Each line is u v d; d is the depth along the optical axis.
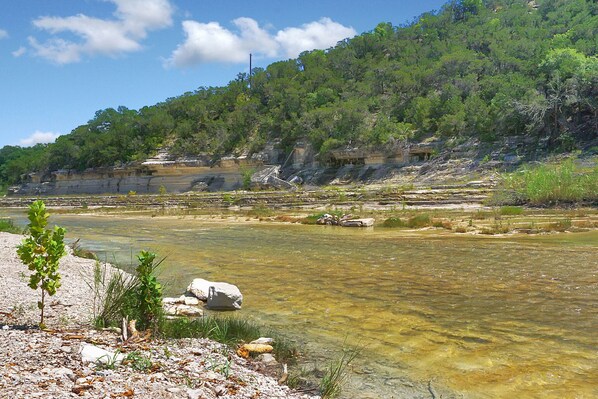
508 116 56.78
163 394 4.24
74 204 68.50
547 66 57.81
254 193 55.66
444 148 60.34
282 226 28.66
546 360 5.91
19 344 5.38
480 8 123.56
